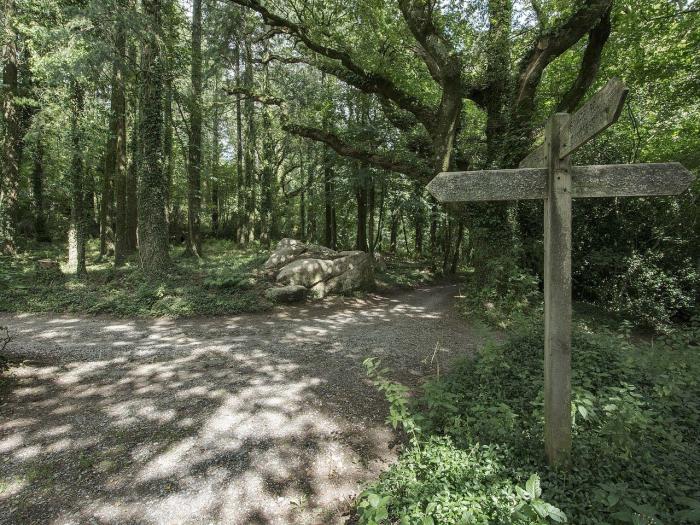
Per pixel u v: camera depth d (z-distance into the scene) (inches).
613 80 85.2
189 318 392.8
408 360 261.3
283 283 503.2
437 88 625.0
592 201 435.5
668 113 453.7
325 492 134.4
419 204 717.9
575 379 166.4
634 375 172.7
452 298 554.6
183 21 595.5
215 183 1047.6
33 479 135.2
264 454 153.3
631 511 91.8
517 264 420.8
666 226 396.5
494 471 113.2
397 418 129.8
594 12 379.9
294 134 586.6
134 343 296.2
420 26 392.8
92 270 569.6
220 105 602.5
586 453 116.6
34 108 600.7
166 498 129.2
